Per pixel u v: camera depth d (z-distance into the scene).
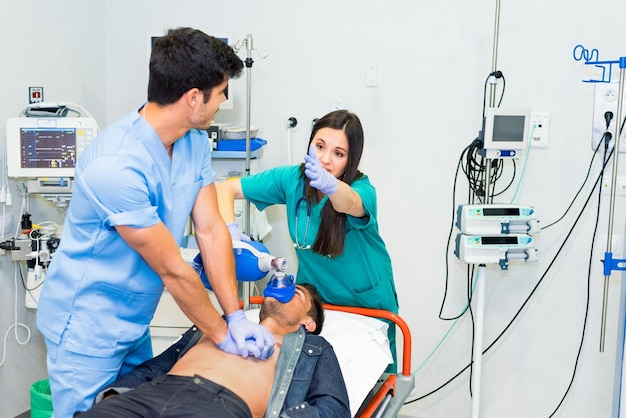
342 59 3.04
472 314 3.04
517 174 2.92
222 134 2.89
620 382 2.67
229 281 1.80
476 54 2.89
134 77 3.26
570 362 2.98
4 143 2.62
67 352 1.64
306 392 1.74
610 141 2.79
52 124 2.56
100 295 1.62
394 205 3.07
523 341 3.02
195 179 1.73
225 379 1.66
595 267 2.90
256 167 3.11
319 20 3.04
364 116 3.04
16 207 2.75
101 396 1.62
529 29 2.82
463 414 3.13
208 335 1.72
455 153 2.97
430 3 2.91
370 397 2.04
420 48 2.94
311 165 1.83
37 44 2.77
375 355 2.07
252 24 3.10
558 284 2.95
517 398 3.06
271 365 1.81
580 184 2.86
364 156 3.07
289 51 3.08
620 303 2.86
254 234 3.02
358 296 2.35
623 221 2.83
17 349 2.82
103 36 3.24
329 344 1.85
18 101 2.68
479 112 2.92
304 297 2.06
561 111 2.84
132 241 1.49
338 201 1.93
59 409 1.69
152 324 2.79
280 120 3.14
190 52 1.46
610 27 2.74
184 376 1.65
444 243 3.04
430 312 3.10
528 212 2.61
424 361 3.14
